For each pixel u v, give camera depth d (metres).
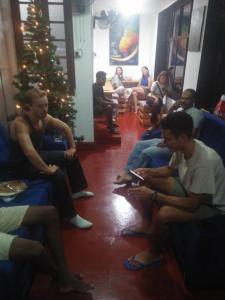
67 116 3.14
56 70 2.90
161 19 5.86
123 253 1.80
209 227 1.42
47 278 1.59
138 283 1.57
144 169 2.00
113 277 1.61
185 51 4.16
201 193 1.40
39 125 2.10
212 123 2.21
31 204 1.62
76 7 3.10
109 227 2.07
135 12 6.61
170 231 1.77
